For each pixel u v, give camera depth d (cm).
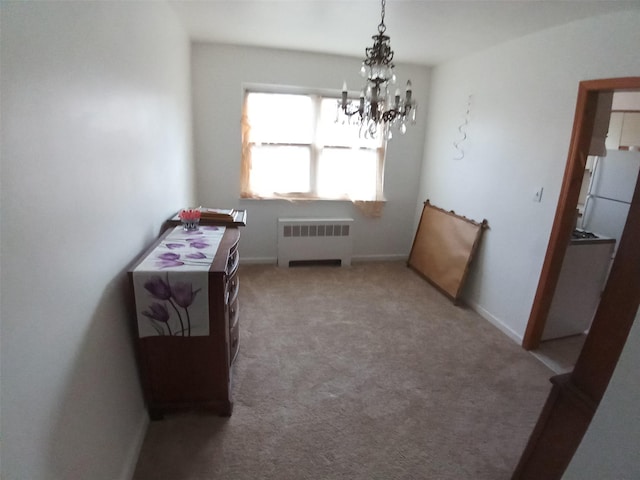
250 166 393
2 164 78
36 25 91
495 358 257
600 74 215
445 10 231
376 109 210
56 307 101
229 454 168
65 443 106
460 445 180
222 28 294
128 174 164
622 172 381
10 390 80
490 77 309
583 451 89
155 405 183
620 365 81
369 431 186
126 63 161
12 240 81
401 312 320
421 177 432
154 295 160
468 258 330
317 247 413
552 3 205
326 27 280
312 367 236
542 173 258
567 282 274
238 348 237
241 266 410
